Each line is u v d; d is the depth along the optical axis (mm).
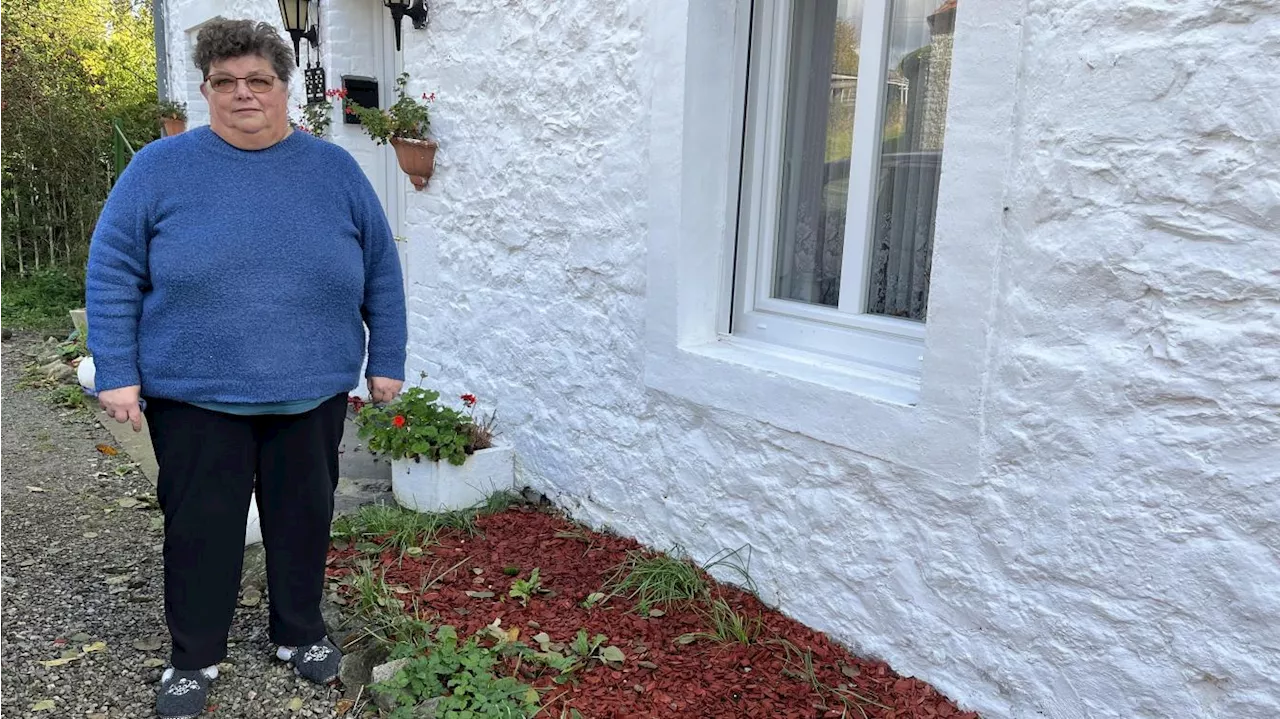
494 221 4258
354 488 4309
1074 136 2109
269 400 2428
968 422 2375
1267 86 1825
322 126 5684
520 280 4125
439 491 3945
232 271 2338
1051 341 2201
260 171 2395
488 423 4418
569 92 3689
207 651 2584
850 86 2977
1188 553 2020
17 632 3014
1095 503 2160
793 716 2482
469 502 4047
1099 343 2121
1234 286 1900
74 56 9664
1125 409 2088
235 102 2311
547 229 3910
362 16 5594
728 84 3178
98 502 4215
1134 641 2133
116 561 3588
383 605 3088
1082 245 2119
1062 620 2264
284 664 2861
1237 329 1907
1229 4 1860
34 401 5957
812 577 2902
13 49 9141
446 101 4527
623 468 3625
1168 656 2080
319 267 2443
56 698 2656
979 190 2281
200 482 2455
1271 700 1922
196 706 2580
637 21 3312
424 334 4926
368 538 3678
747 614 3012
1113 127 2045
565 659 2729
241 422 2486
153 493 4316
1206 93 1903
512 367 4234
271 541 2676
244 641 2988
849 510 2756
